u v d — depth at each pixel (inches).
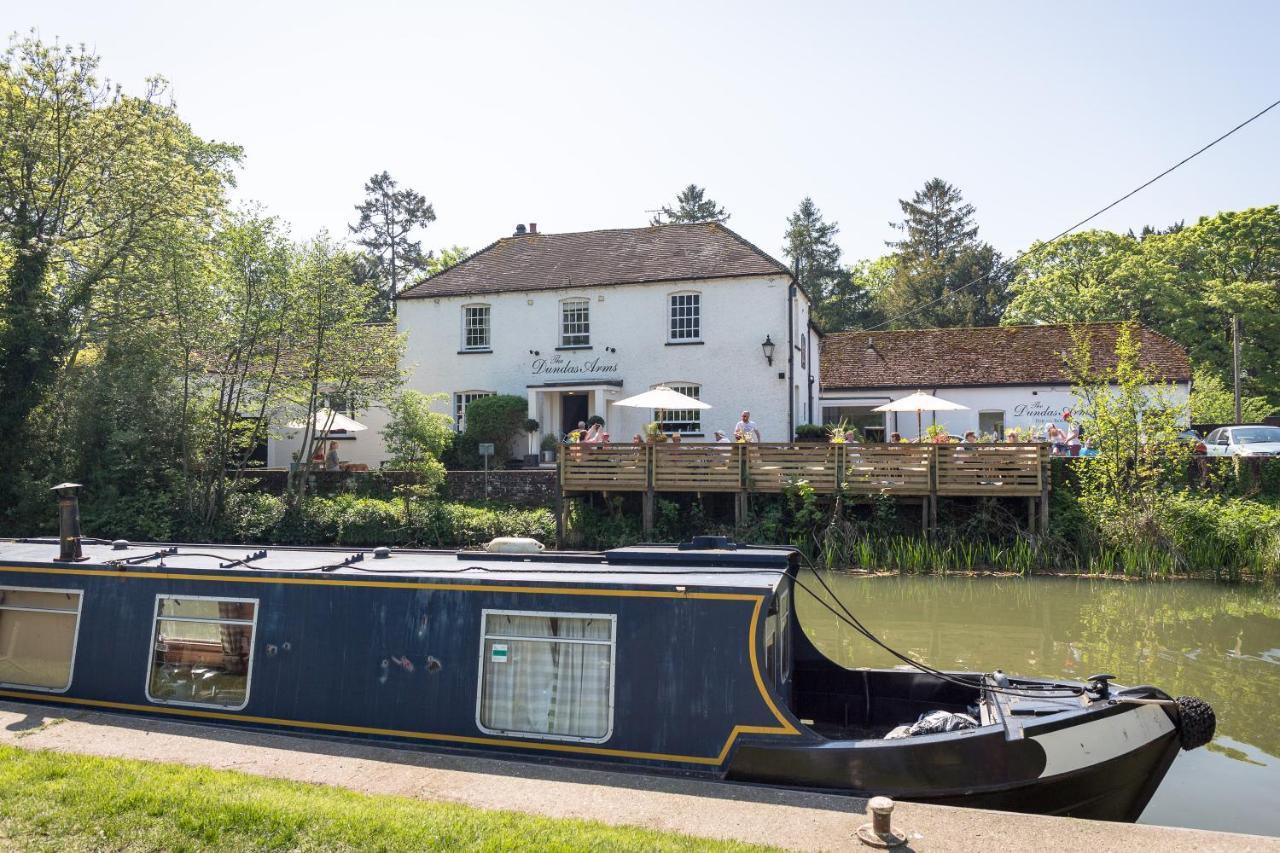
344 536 889.5
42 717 313.3
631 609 276.7
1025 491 803.4
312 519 911.0
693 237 1194.6
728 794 244.2
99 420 904.9
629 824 218.4
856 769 253.9
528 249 1266.0
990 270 2463.1
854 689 347.3
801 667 353.1
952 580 759.7
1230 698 425.1
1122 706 270.1
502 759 275.6
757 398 1097.4
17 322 881.5
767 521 840.3
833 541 818.8
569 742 275.0
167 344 912.9
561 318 1166.3
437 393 1123.9
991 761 252.2
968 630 580.7
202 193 961.5
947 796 251.8
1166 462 841.5
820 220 2706.7
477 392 1189.7
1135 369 1199.6
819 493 835.4
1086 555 803.4
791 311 1103.6
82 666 330.3
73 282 948.0
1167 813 303.7
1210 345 1818.4
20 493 884.6
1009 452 807.1
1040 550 800.3
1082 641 546.9
